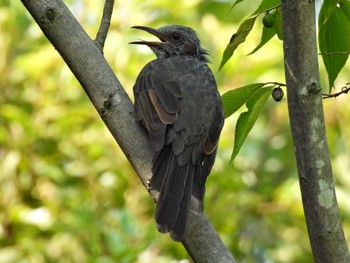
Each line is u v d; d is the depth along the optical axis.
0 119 14.99
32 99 15.38
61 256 14.34
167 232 6.81
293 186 16.22
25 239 14.30
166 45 10.30
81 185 15.15
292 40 6.26
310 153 6.21
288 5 6.26
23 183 14.73
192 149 7.93
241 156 17.59
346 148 16.55
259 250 16.00
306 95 6.20
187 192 7.35
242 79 15.76
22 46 16.11
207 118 8.20
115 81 7.06
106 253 14.55
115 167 15.12
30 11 7.10
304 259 16.02
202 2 17.31
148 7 15.74
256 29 15.80
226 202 15.30
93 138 15.23
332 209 6.19
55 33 7.06
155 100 8.14
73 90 15.45
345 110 16.19
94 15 15.57
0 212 14.52
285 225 16.05
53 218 14.59
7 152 14.84
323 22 7.30
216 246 6.42
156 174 7.00
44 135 15.08
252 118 7.26
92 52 7.07
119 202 15.12
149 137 7.14
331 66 7.48
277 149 18.05
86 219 14.66
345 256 6.18
